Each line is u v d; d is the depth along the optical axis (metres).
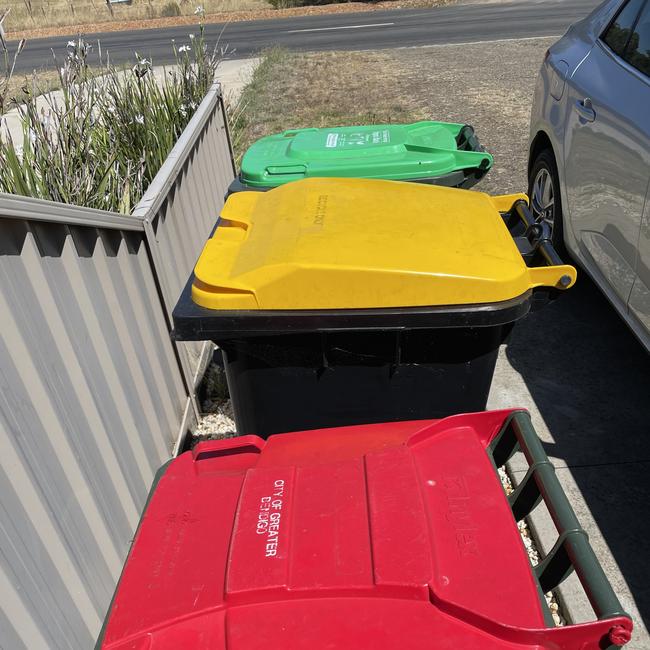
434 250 2.13
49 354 1.96
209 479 1.85
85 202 3.35
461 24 16.80
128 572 1.60
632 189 2.87
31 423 1.79
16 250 1.85
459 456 1.85
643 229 2.76
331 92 10.24
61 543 1.85
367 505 1.65
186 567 1.58
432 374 2.26
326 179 2.69
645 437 3.11
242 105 9.12
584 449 3.05
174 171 3.44
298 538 1.58
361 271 2.00
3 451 1.63
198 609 1.47
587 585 1.46
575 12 16.89
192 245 3.90
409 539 1.54
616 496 2.79
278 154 3.50
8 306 1.77
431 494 1.72
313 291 2.03
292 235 2.21
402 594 1.45
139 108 4.70
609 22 3.70
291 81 11.25
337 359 2.23
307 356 2.23
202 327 2.09
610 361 3.67
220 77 12.09
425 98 9.48
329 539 1.57
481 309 2.03
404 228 2.27
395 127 3.76
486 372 2.26
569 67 3.91
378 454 1.82
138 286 2.86
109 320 2.49
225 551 1.61
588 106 3.46
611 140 3.14
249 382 2.31
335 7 22.83
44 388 1.90
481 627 1.42
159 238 3.22
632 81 3.12
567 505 1.64
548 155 4.18
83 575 1.96
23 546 1.65
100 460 2.20
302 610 1.44
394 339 2.17
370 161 3.30
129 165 3.86
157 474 1.93
